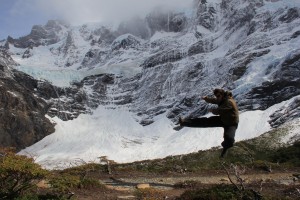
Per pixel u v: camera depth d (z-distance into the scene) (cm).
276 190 3412
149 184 4525
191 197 2817
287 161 9488
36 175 2344
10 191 2323
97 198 3056
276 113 19550
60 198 2536
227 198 2570
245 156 11200
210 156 11681
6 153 2655
